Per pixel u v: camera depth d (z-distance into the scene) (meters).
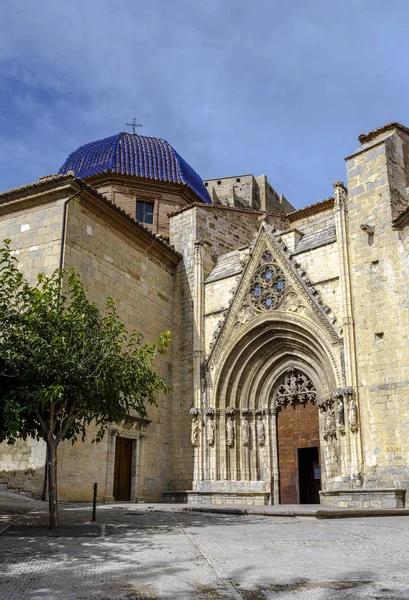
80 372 13.01
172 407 27.98
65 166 36.91
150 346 15.52
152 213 34.84
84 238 23.44
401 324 21.02
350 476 20.98
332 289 24.05
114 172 34.25
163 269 29.14
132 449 25.06
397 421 20.36
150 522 13.92
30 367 12.87
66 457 20.55
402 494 19.23
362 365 21.89
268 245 26.64
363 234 23.05
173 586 6.81
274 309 25.62
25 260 22.75
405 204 23.17
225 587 6.75
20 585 6.80
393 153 23.50
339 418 22.02
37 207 23.23
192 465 26.47
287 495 25.36
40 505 17.47
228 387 26.89
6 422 12.20
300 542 10.34
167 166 36.47
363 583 6.86
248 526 13.27
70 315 13.77
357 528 12.80
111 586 6.80
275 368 26.78
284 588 6.67
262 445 26.33
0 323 13.65
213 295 28.59
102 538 10.78
